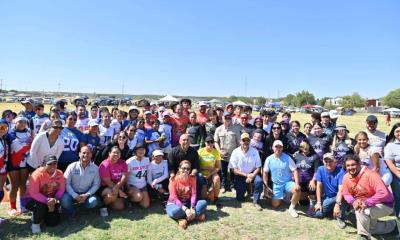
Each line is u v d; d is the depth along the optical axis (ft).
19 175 21.75
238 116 34.04
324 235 19.53
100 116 35.94
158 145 28.48
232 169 25.79
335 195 21.94
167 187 24.85
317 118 29.86
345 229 20.43
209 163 25.66
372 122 22.08
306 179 24.38
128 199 23.85
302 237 19.24
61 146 21.74
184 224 20.15
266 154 27.78
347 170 19.36
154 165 24.35
